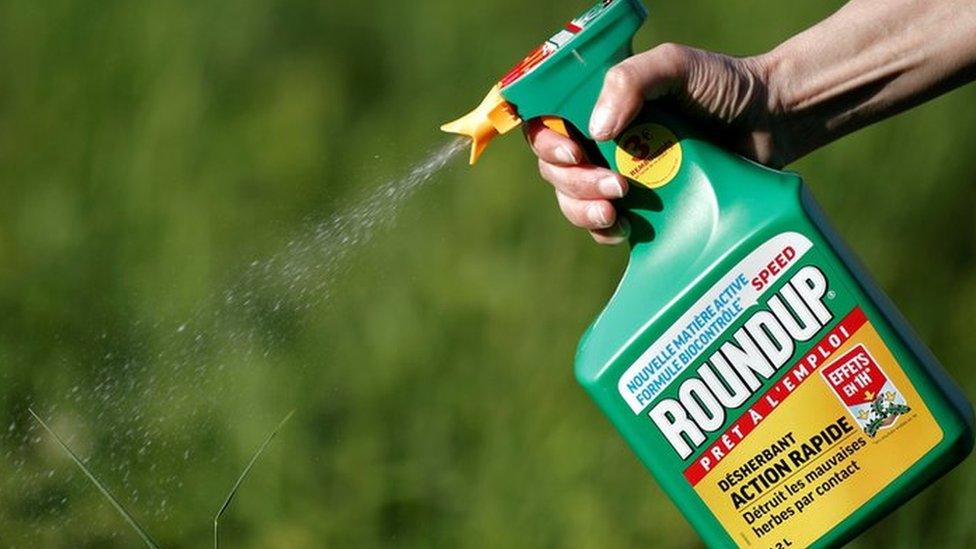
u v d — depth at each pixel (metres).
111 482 4.79
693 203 3.23
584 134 3.23
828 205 5.51
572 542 4.57
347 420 4.96
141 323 5.36
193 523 4.69
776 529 3.28
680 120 3.25
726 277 3.21
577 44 3.18
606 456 4.71
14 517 4.73
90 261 5.61
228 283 5.44
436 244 5.50
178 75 6.42
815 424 3.23
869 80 3.48
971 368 5.08
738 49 6.39
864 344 3.20
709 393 3.25
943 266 5.39
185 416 4.96
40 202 5.93
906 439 3.22
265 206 5.85
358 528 4.67
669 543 4.55
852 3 3.52
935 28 3.47
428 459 4.83
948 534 4.57
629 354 3.28
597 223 3.26
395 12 6.80
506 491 4.70
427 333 5.16
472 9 6.72
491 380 5.03
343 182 6.02
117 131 6.19
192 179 5.93
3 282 5.55
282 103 6.40
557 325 5.18
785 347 3.21
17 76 6.50
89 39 6.60
